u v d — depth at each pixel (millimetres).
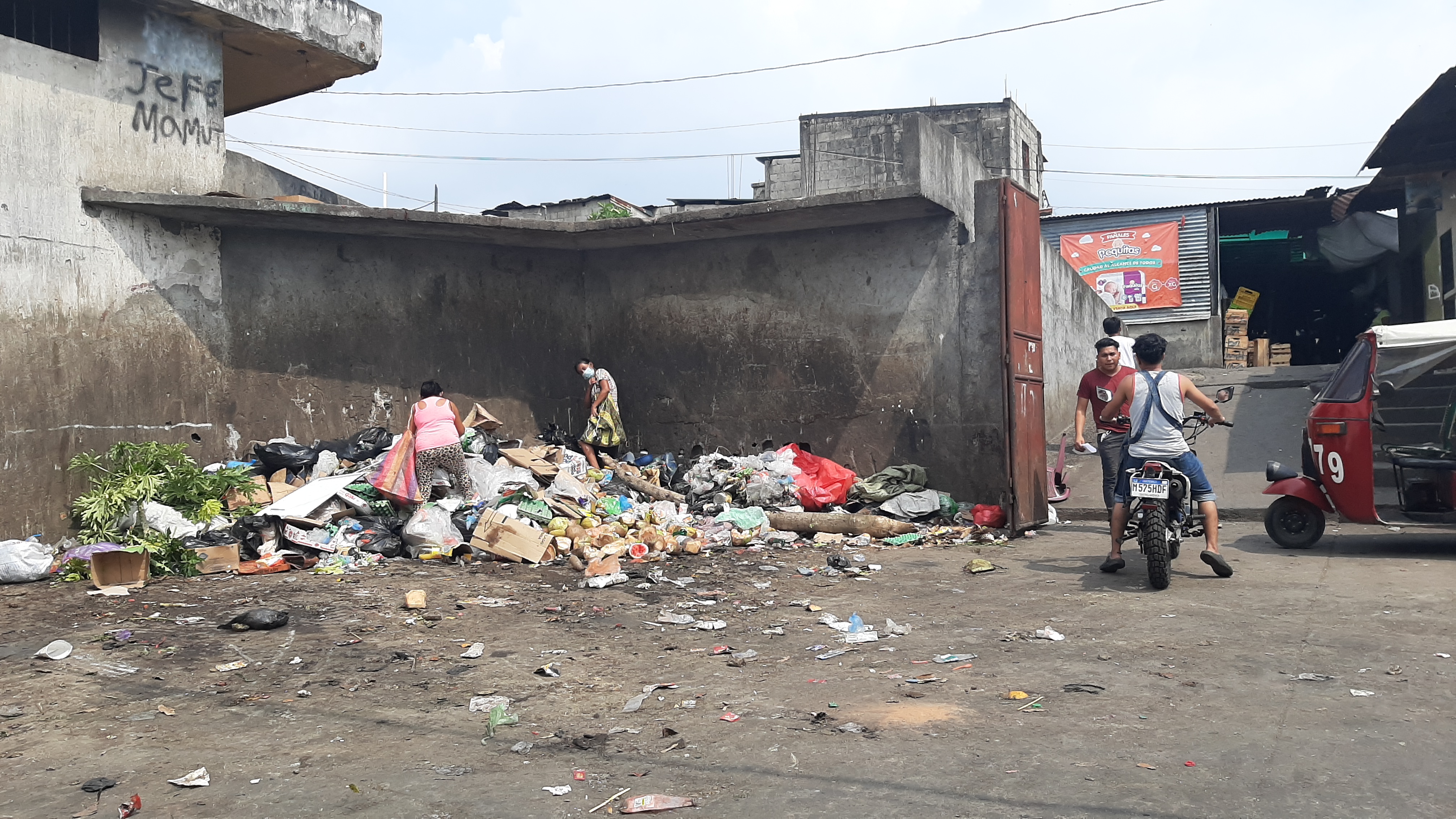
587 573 6816
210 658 4680
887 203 9195
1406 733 3324
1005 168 29641
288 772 3219
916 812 2770
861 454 10422
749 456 10703
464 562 7484
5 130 7441
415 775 3170
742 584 6641
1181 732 3396
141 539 7062
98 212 8102
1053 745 3295
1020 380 9180
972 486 9719
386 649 4859
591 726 3676
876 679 4230
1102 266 23062
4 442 7340
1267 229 23672
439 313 11023
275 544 7387
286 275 9688
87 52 8242
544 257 12000
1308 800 2781
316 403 9898
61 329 7777
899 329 10195
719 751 3352
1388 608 5316
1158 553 5914
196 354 8867
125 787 3104
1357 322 25156
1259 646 4574
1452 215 13289
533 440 11805
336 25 10094
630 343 11984
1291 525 7617
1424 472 7641
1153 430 6324
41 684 4254
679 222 10266
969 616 5504
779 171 31922
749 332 11141
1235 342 21938
